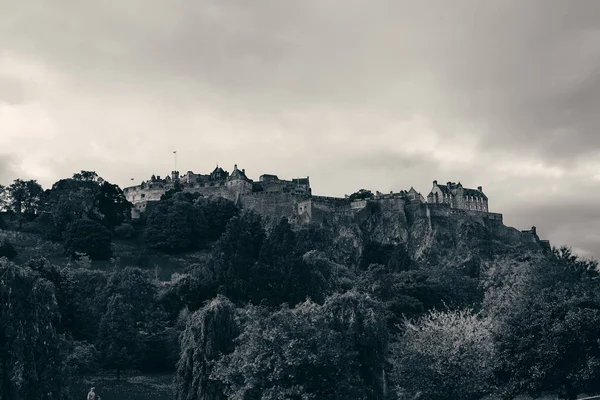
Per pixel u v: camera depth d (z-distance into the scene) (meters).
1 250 189.00
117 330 121.56
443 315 99.25
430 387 85.62
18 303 83.38
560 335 82.00
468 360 85.88
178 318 135.12
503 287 137.12
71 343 96.56
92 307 132.75
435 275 184.12
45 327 84.62
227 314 92.00
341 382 78.56
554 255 143.25
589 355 80.94
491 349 86.94
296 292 143.38
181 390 88.56
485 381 85.50
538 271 133.00
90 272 154.88
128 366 121.50
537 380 81.81
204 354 88.25
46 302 87.00
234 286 142.38
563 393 87.19
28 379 78.81
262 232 171.62
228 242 156.50
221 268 148.62
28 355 80.38
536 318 86.31
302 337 80.00
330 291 148.38
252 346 80.06
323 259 169.25
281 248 156.88
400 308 142.88
